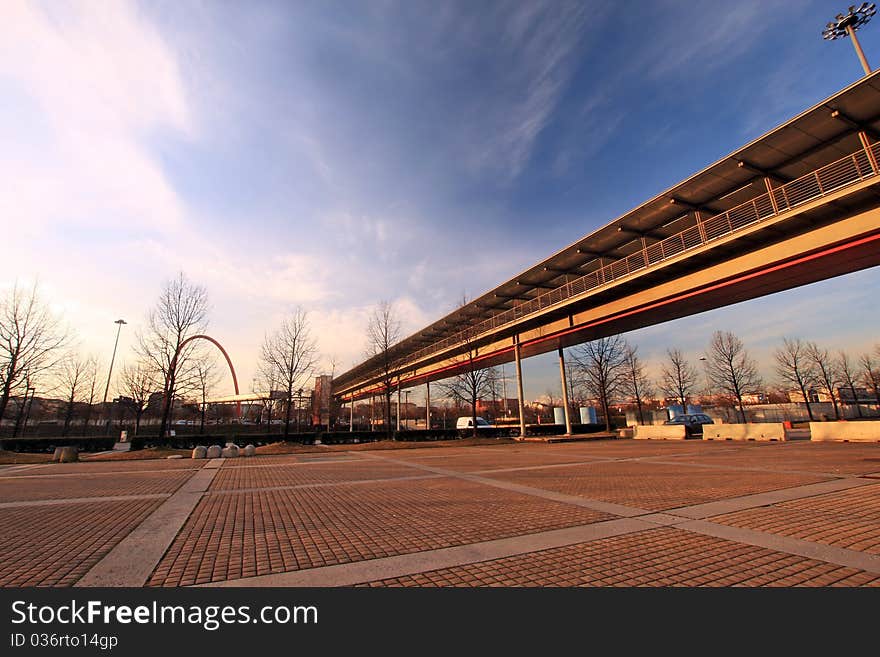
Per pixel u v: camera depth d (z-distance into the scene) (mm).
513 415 83062
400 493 9273
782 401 57500
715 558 4664
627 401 57406
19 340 23000
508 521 6492
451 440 31312
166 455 20781
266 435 29016
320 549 5191
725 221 23609
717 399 58312
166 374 24250
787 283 21469
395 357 36469
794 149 19109
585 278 30453
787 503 7230
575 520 6484
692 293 23234
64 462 18609
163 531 6137
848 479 9492
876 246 17000
